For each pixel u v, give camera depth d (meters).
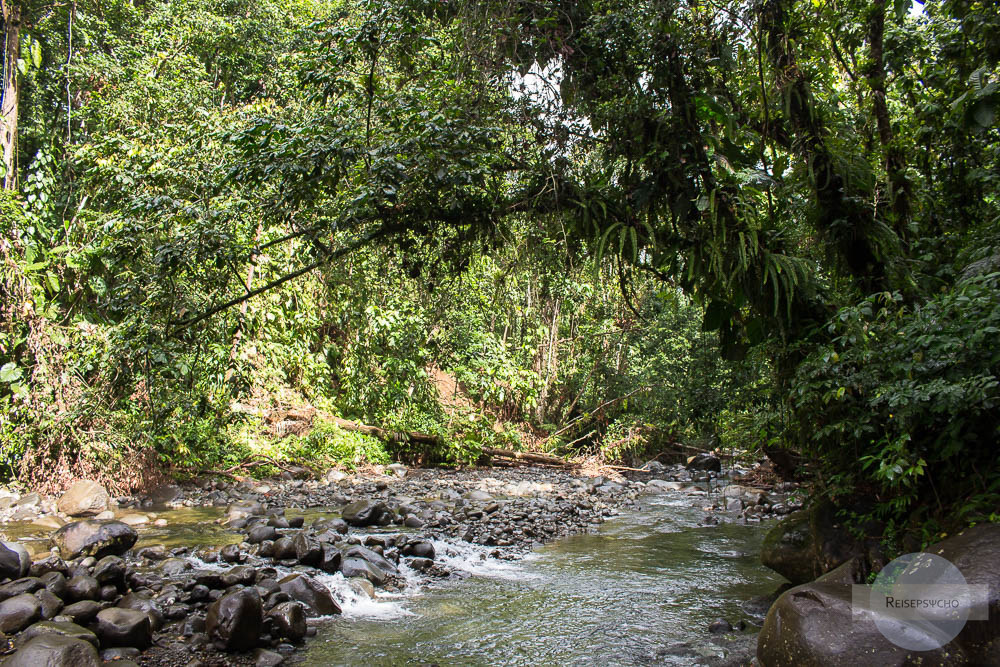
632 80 4.46
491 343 13.62
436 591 5.26
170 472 9.23
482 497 9.09
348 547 5.98
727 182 4.57
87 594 4.27
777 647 3.16
